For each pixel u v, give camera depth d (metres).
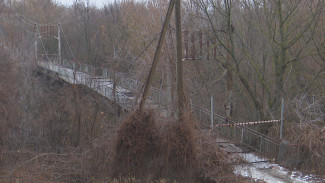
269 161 12.14
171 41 15.41
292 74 16.64
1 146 15.67
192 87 18.70
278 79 15.40
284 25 15.62
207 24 17.64
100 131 15.90
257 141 13.29
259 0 16.42
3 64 19.36
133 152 10.88
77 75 22.31
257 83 18.12
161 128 11.19
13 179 12.61
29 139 17.20
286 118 13.92
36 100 19.30
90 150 13.60
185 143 10.70
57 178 12.95
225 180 10.51
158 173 10.76
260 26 16.42
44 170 13.67
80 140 16.12
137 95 12.53
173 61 15.14
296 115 13.91
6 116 16.88
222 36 17.91
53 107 18.17
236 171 11.09
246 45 17.47
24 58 23.36
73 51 39.00
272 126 14.07
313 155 11.59
